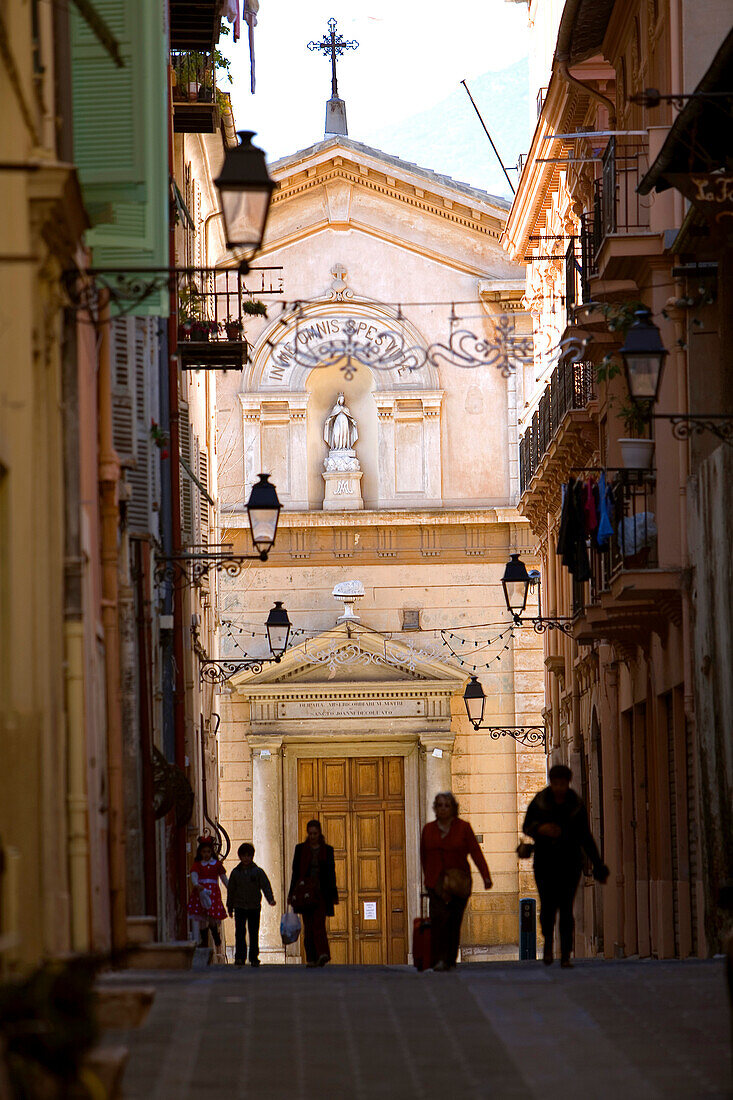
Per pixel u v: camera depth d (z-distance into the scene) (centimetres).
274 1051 1825
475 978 2625
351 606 7438
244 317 7619
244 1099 1562
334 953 7344
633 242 4038
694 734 3884
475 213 7638
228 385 7581
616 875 5038
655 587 3975
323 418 7675
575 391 5362
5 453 2059
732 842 3453
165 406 4506
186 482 5297
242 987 2409
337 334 7650
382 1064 1755
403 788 7450
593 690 5584
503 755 7388
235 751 7412
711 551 3647
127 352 3294
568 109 5666
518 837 7312
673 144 3219
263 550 4119
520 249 7219
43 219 2088
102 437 2906
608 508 4097
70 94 2616
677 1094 1584
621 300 4253
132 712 3288
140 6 2730
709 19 3950
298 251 7694
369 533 7525
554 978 2575
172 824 4272
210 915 4772
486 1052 1831
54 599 2330
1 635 2080
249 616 7488
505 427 7606
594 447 5428
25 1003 1277
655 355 3155
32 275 2105
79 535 2447
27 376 2092
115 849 2833
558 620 6175
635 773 4731
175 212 4638
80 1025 1280
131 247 2709
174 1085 1625
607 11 4809
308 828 3900
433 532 7525
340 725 7381
